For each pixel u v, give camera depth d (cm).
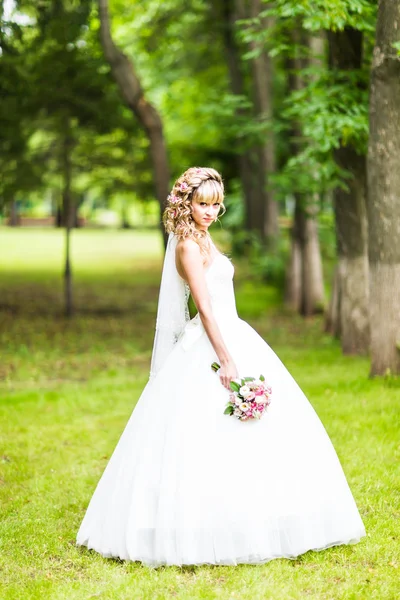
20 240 3334
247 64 1791
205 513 335
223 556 335
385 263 731
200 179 355
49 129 1296
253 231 1897
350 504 362
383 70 679
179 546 335
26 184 1305
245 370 355
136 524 342
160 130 1155
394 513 411
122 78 1123
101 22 1100
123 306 1702
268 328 1360
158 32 1723
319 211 1446
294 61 1297
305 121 928
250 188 1906
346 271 1023
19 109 1241
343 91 823
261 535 337
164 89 2208
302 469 350
